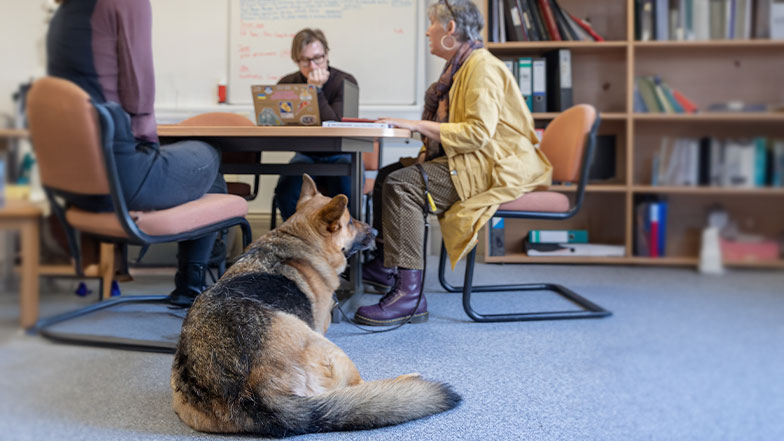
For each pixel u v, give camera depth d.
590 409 1.13
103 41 1.21
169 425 1.11
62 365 1.17
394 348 1.67
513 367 1.48
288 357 1.06
